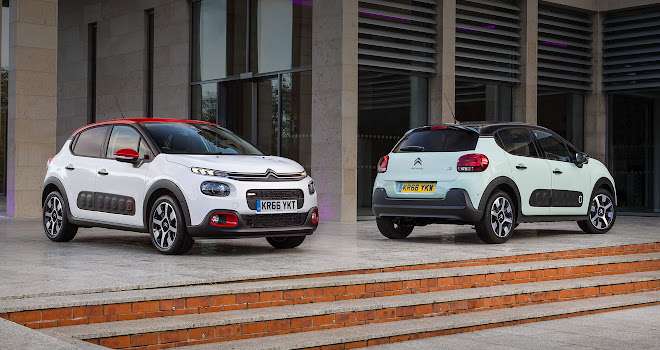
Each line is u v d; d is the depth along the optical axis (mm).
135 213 7980
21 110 13250
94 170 8508
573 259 8344
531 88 15750
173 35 16406
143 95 17328
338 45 12984
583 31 16797
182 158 7758
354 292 6215
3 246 8352
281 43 14320
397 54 13719
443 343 5492
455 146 8922
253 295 5656
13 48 13266
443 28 14234
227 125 15461
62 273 6074
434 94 14391
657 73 16062
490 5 15227
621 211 16734
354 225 12133
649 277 8281
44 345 3863
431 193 8867
